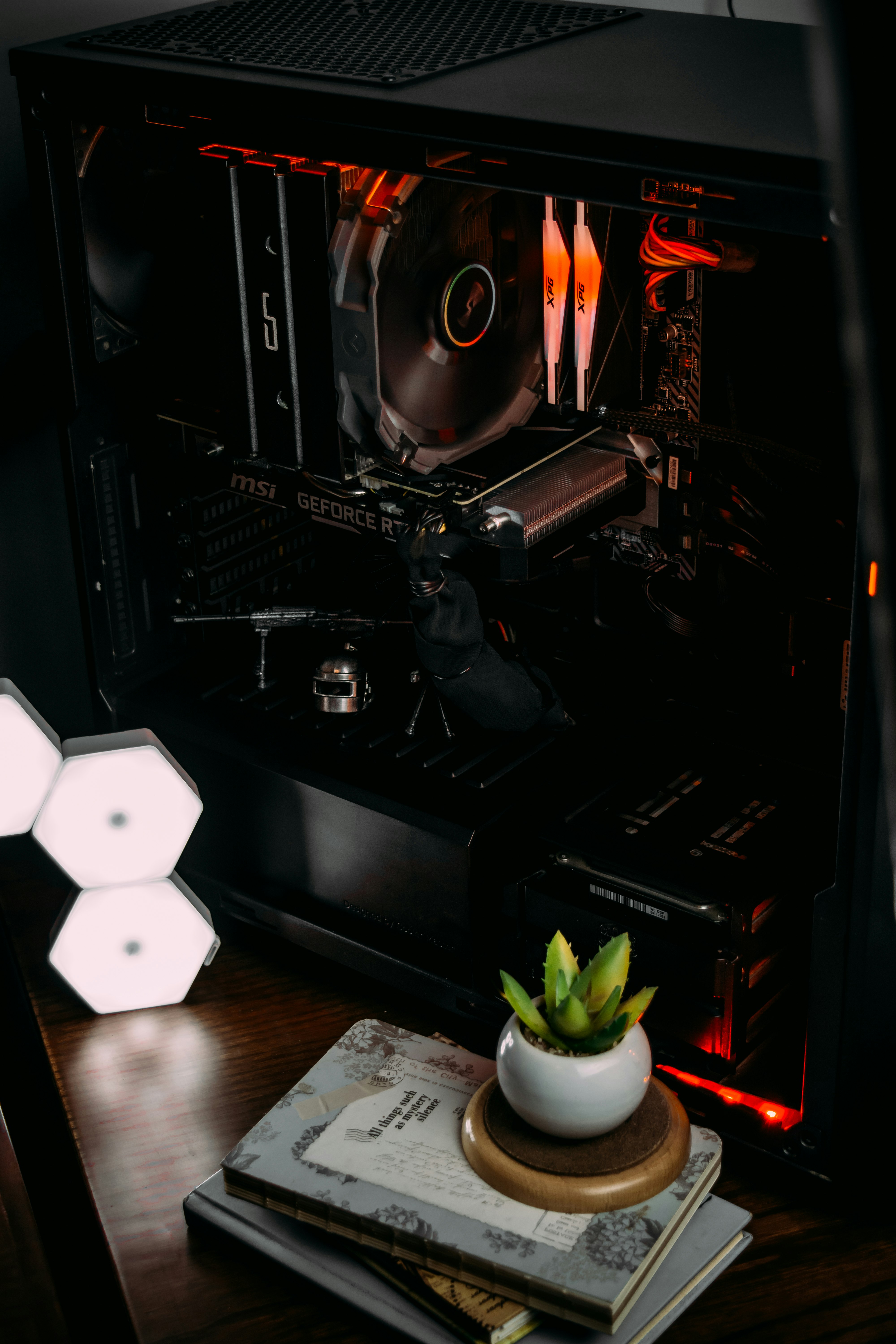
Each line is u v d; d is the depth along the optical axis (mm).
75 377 1288
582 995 930
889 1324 931
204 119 1071
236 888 1336
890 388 283
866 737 858
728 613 1241
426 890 1180
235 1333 931
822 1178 1018
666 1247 910
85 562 1360
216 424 1333
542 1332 876
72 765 1188
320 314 1091
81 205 1232
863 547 809
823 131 281
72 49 1171
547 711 1254
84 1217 1062
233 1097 1152
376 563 1439
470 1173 941
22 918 1382
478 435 1210
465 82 1021
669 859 1106
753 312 1107
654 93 973
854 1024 951
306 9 1311
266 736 1285
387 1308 904
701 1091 1079
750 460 1162
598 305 1140
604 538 1295
